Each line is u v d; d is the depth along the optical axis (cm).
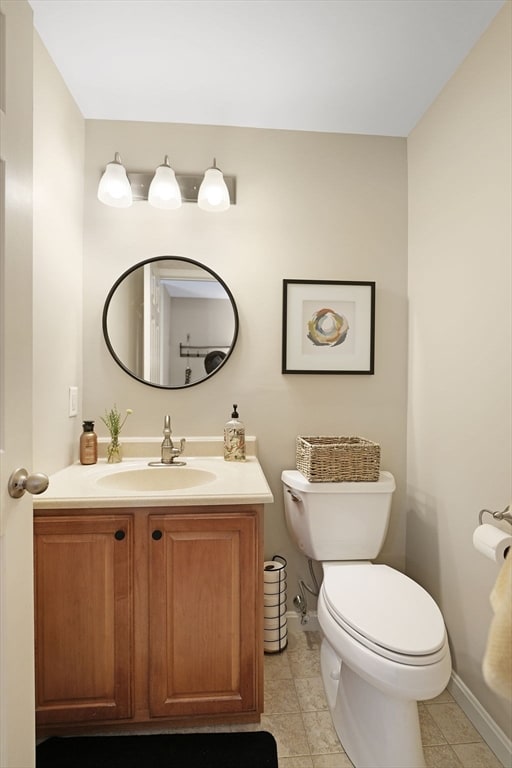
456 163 161
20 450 95
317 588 198
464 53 153
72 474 161
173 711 136
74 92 174
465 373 155
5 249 89
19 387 95
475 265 149
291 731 141
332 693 149
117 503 131
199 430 195
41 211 150
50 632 133
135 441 188
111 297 191
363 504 172
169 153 195
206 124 196
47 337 155
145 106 184
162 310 193
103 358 191
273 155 199
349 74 164
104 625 134
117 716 134
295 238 199
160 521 134
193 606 136
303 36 146
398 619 125
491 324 141
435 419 176
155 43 149
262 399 198
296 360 198
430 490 180
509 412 132
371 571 156
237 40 148
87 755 130
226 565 137
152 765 127
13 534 93
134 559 135
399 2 132
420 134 191
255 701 138
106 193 173
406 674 111
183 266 194
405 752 119
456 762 131
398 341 202
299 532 178
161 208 185
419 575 189
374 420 202
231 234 197
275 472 198
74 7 134
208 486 145
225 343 196
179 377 194
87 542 133
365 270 201
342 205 201
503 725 132
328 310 199
